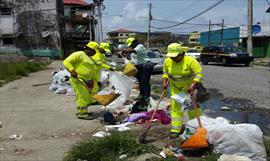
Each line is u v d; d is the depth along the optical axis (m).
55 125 8.03
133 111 8.75
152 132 7.04
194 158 5.46
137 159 5.41
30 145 6.53
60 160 5.71
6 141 6.82
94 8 45.62
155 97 11.50
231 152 5.24
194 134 5.61
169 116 8.09
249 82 16.62
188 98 6.43
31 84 16.27
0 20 45.25
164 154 5.57
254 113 9.56
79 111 8.62
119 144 5.77
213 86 15.32
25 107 10.34
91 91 8.59
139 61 9.12
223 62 28.62
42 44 45.78
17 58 26.06
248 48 30.02
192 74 6.64
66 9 56.22
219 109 10.15
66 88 13.23
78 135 7.17
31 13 45.41
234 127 5.34
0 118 8.84
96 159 5.54
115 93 8.37
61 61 41.16
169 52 6.49
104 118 8.19
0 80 17.59
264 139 6.29
